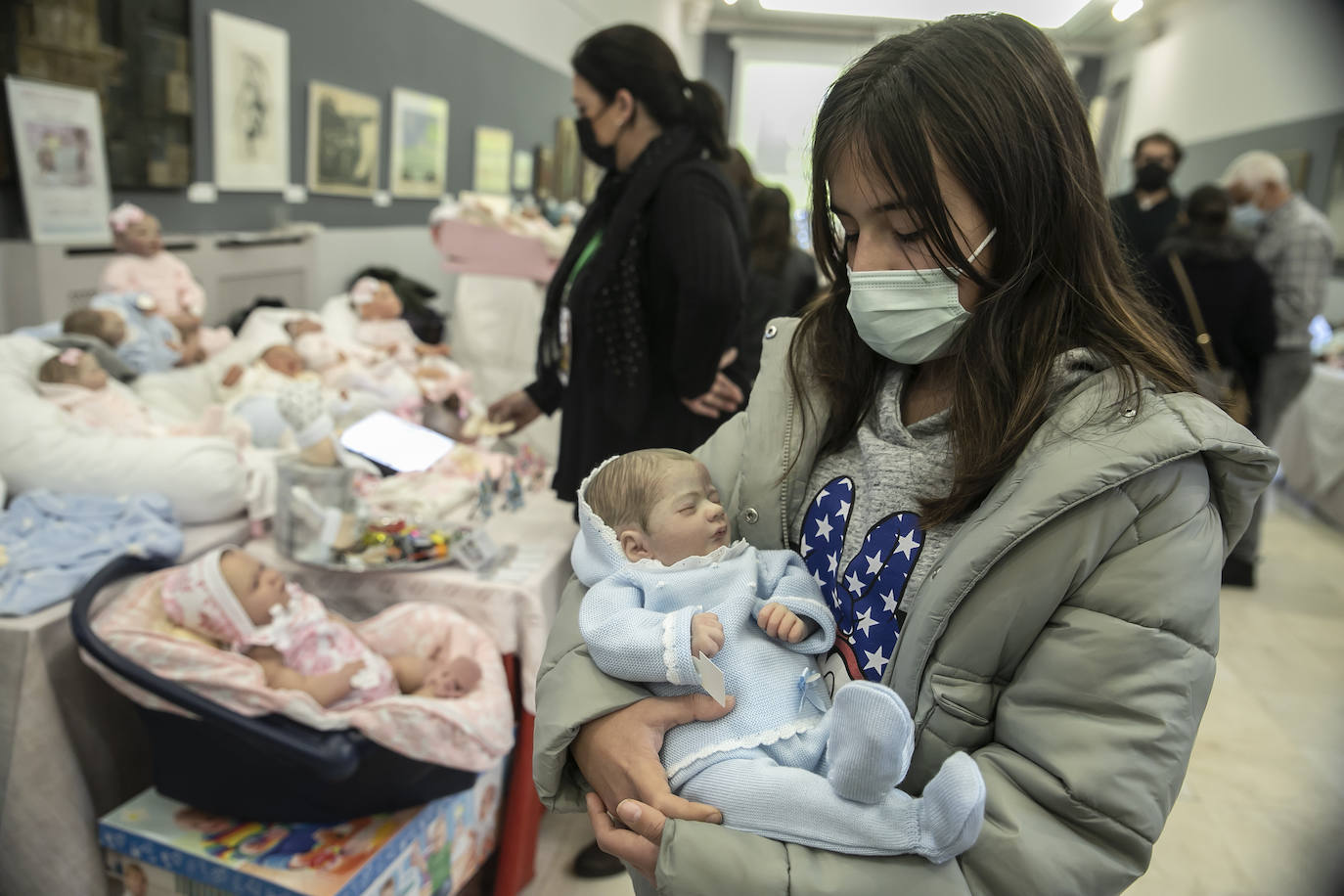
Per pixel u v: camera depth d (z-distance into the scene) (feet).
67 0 9.82
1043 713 2.47
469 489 8.14
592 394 7.02
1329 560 14.82
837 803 2.56
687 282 6.57
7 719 5.46
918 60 2.60
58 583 5.83
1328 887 7.21
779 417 3.47
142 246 9.83
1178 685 2.36
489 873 6.97
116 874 5.67
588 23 30.48
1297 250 13.50
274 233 13.91
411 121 18.54
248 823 5.63
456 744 5.50
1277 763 8.96
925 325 2.80
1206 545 2.44
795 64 38.68
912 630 2.71
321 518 6.61
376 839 5.49
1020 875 2.36
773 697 3.10
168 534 6.51
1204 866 7.45
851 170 2.70
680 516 3.56
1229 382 12.11
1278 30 25.72
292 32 14.30
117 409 7.72
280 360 9.98
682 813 2.68
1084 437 2.52
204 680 5.25
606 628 3.10
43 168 9.66
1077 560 2.47
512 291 13.82
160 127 11.49
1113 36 38.27
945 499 2.83
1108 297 2.70
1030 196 2.58
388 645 6.39
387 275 15.97
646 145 6.91
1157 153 14.28
